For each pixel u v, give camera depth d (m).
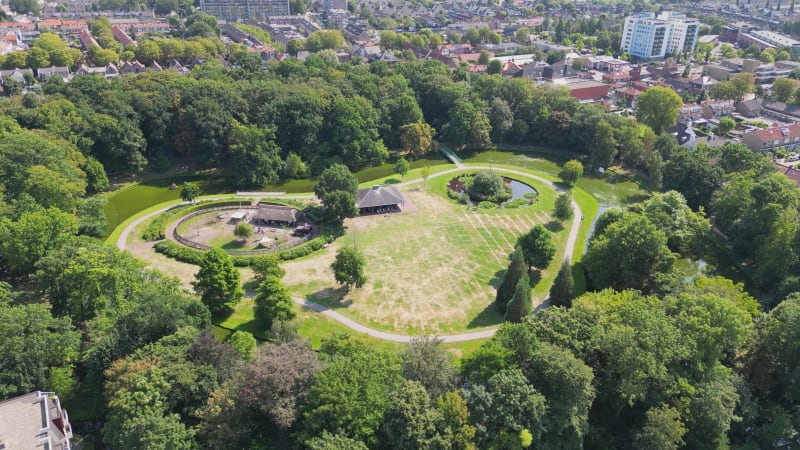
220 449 75.88
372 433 72.75
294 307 119.62
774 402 94.75
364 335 99.88
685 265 143.75
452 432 72.81
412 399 73.94
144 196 175.50
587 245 148.50
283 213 157.38
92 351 87.06
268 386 75.88
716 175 164.50
